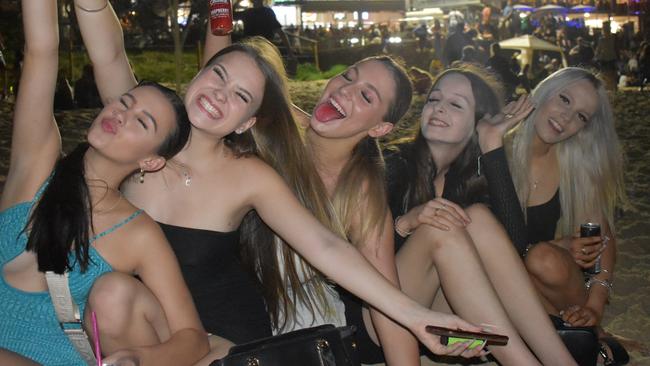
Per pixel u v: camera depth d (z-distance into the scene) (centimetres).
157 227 287
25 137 281
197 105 306
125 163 282
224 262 324
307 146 354
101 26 327
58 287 271
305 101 1479
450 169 378
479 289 319
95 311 269
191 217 315
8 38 1645
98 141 275
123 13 2241
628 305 461
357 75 343
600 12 3272
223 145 320
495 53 1695
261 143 329
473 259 321
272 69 320
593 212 411
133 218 282
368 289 296
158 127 283
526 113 370
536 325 335
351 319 359
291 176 331
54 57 281
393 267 333
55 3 281
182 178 315
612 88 2041
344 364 274
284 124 328
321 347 271
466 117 364
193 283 317
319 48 2775
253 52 316
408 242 338
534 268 364
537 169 409
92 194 279
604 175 407
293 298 351
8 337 278
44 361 279
